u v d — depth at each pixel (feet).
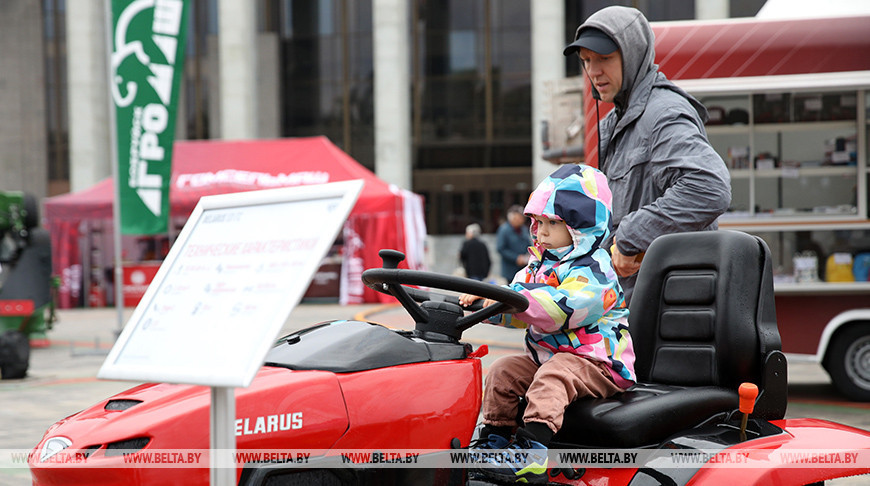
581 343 15.25
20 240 58.80
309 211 10.54
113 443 11.55
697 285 17.07
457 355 13.82
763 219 43.21
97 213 110.93
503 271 80.33
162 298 11.38
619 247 18.67
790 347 41.57
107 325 88.69
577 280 14.90
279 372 12.60
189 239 11.81
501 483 14.56
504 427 15.78
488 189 190.39
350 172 106.11
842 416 36.78
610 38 19.02
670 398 15.38
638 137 19.52
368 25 198.08
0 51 199.41
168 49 62.28
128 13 61.52
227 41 177.37
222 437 10.48
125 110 61.98
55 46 199.52
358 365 12.74
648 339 17.65
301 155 109.19
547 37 165.99
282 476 11.76
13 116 199.41
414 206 115.96
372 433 12.40
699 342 16.85
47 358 61.98
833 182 43.42
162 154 63.00
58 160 199.41
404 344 13.33
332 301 109.70
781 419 16.55
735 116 43.98
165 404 12.14
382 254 14.46
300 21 200.34
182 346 10.52
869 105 42.86
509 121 192.24
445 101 193.77
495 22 192.85
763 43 41.45
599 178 15.26
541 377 14.80
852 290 40.91
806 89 41.63
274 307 9.93
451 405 13.20
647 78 19.67
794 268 42.50
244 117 177.47
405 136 177.88
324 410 12.04
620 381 15.66
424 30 193.77
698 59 41.70
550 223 15.35
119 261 64.49
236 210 11.50
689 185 18.08
